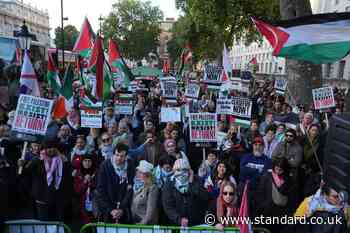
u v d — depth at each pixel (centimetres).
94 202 525
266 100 1576
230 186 459
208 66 1070
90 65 877
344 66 3925
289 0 1217
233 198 458
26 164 603
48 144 558
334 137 481
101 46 842
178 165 474
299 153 650
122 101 1088
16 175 614
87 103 812
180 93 1602
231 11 3003
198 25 3403
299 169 571
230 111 854
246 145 768
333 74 4141
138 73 3173
